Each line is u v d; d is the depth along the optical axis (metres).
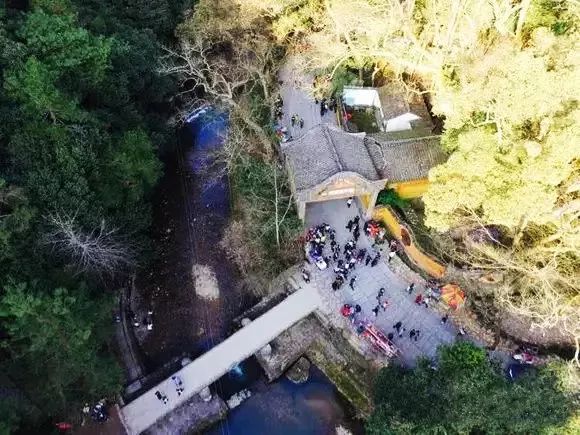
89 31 46.06
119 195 44.91
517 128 34.41
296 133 55.03
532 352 41.62
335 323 44.94
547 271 35.69
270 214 47.06
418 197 49.28
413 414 34.81
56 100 39.25
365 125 55.81
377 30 47.12
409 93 53.66
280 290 47.03
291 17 53.06
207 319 47.38
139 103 52.84
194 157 58.88
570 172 33.62
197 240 52.31
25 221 36.22
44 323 34.34
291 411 43.59
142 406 41.62
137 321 47.31
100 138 43.09
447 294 42.75
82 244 38.12
